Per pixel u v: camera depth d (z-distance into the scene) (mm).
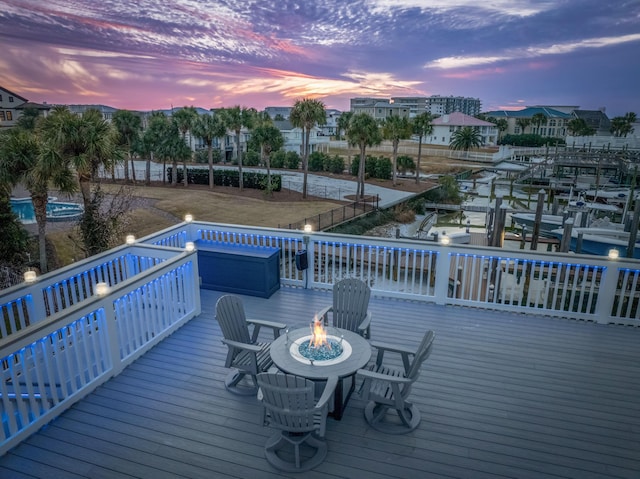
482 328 6176
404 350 4359
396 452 3766
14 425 3770
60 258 17828
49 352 4098
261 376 3424
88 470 3523
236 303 4879
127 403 4438
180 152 38812
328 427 4105
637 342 5812
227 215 27812
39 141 14227
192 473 3508
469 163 55812
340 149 63094
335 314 5453
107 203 21781
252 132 35562
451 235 18938
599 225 22172
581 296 6395
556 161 39656
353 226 26766
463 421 4172
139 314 5359
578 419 4219
